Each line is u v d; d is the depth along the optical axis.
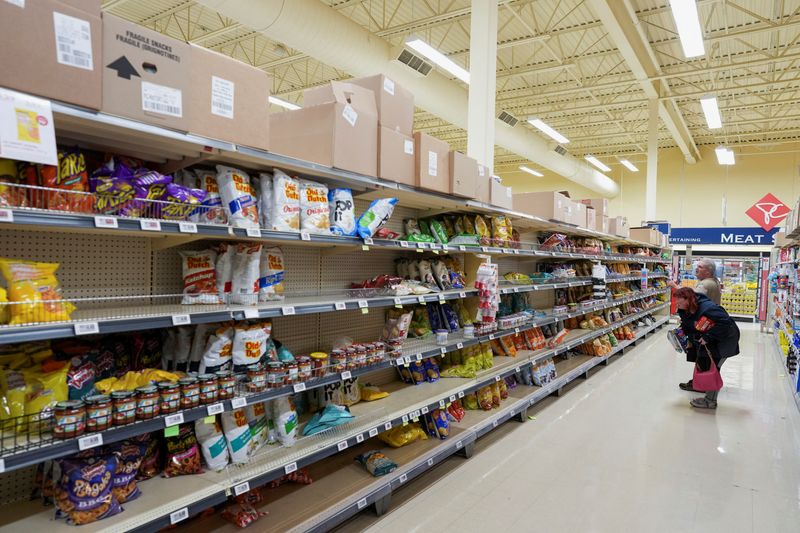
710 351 4.97
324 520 2.28
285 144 2.64
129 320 1.73
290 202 2.37
